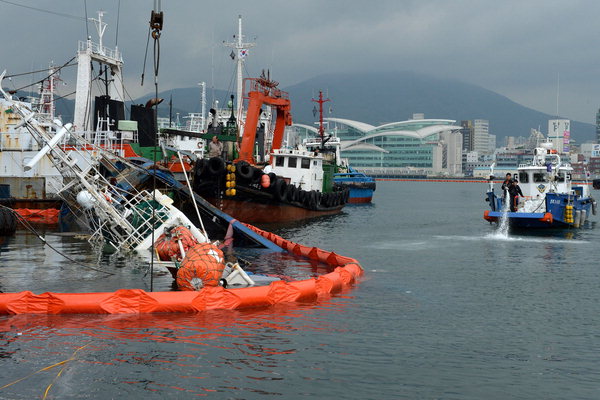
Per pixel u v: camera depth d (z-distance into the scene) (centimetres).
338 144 7581
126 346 923
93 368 822
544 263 1958
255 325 1066
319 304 1263
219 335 996
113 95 4566
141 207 2248
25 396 719
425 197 9475
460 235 2973
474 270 1791
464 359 899
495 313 1203
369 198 7350
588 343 992
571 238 2809
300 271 1741
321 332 1030
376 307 1241
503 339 1010
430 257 2105
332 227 3428
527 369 859
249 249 2245
